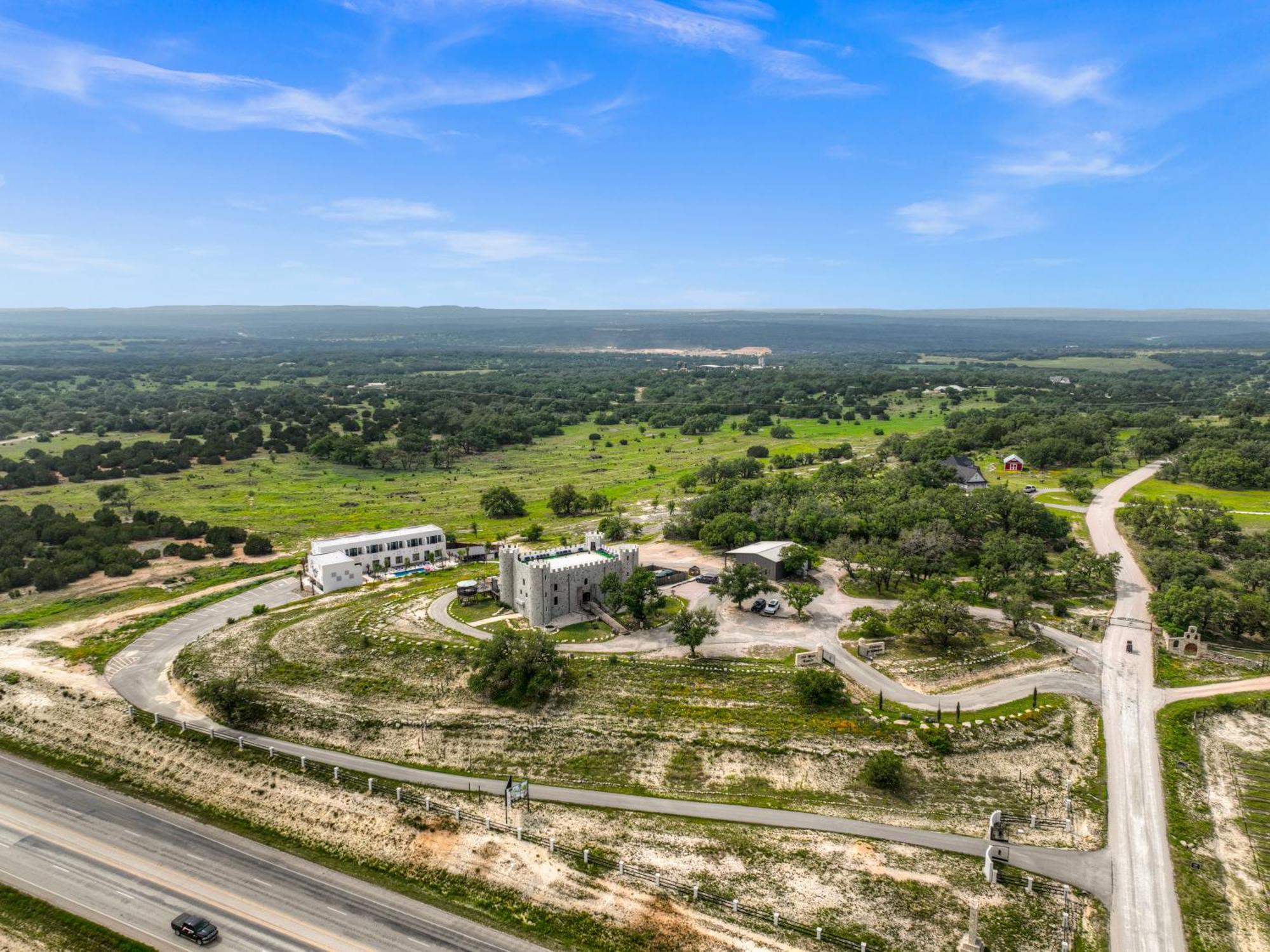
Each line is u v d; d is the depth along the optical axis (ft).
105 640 422.41
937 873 240.94
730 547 556.92
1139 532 563.48
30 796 284.20
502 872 241.55
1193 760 299.79
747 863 244.83
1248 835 259.60
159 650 408.26
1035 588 458.91
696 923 220.64
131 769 302.45
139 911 223.30
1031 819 267.18
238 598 497.05
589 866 243.40
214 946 209.15
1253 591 442.09
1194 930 219.41
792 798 279.28
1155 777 289.53
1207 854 250.78
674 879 237.66
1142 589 473.67
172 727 328.08
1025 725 317.83
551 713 331.36
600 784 288.51
